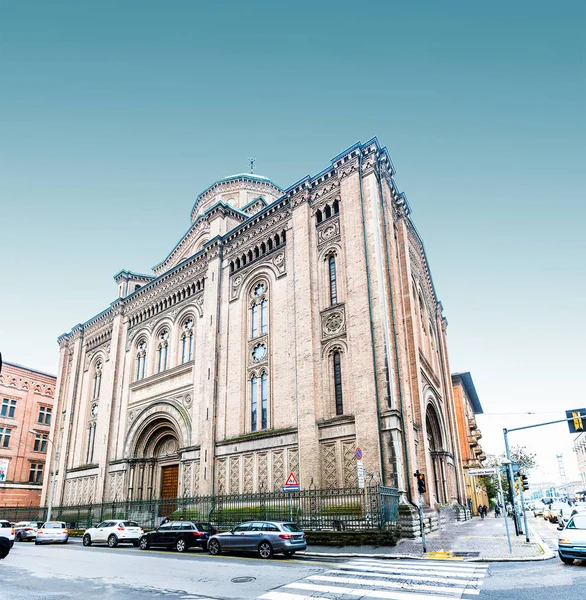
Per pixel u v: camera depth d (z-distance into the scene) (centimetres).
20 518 4866
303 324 2973
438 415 3834
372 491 2334
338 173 3175
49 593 1211
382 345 2612
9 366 5931
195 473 3359
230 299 3675
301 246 3188
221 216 4288
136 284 5072
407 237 3459
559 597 1077
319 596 1115
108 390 4516
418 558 1788
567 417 2288
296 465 2784
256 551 1933
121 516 3631
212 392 3428
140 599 1118
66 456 4875
